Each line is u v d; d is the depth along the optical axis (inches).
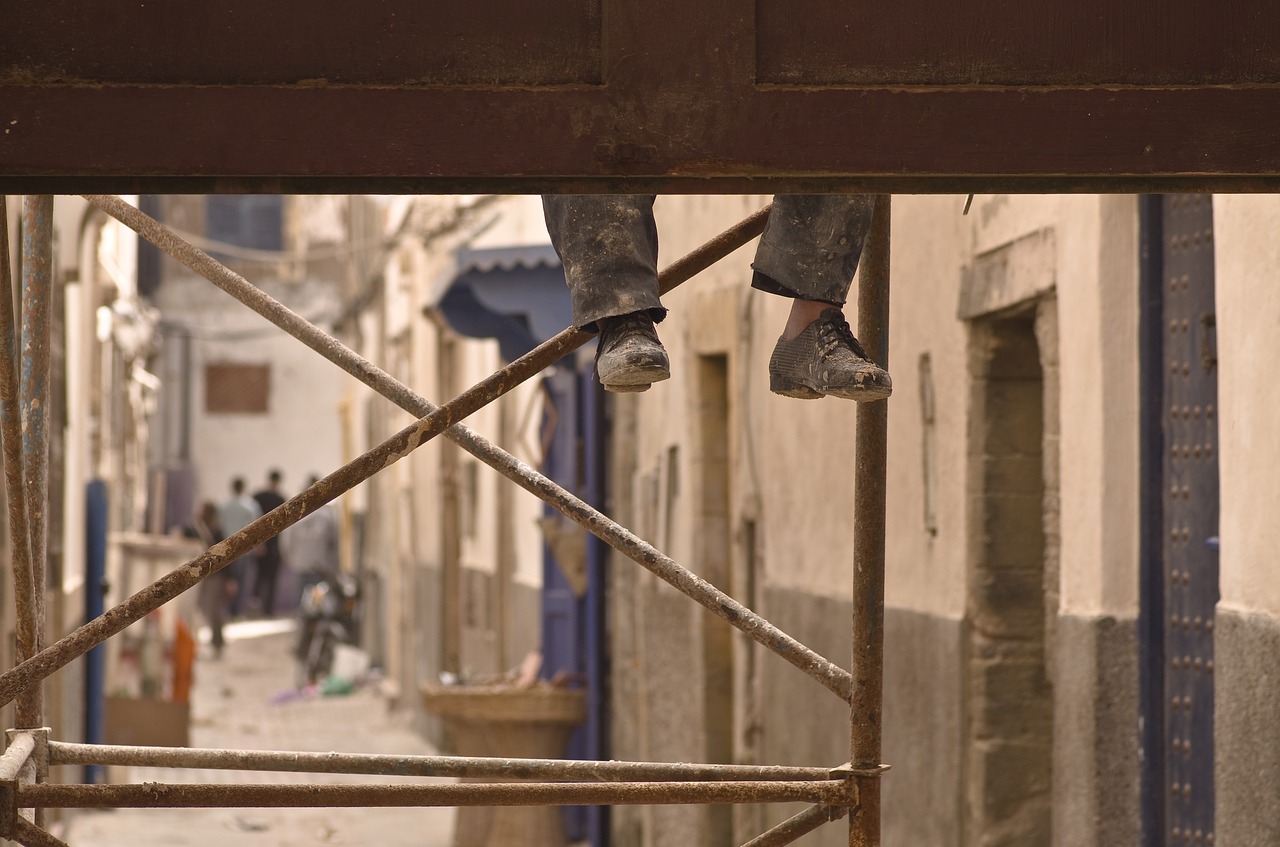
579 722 504.4
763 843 187.5
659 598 470.0
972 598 282.4
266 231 1681.8
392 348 1055.0
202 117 114.7
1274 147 118.2
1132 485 241.0
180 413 1676.9
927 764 298.0
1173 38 118.0
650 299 145.0
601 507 525.3
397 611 989.8
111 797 174.6
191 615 698.8
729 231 171.0
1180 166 117.9
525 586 622.2
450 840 550.9
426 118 116.0
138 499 1086.4
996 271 274.1
